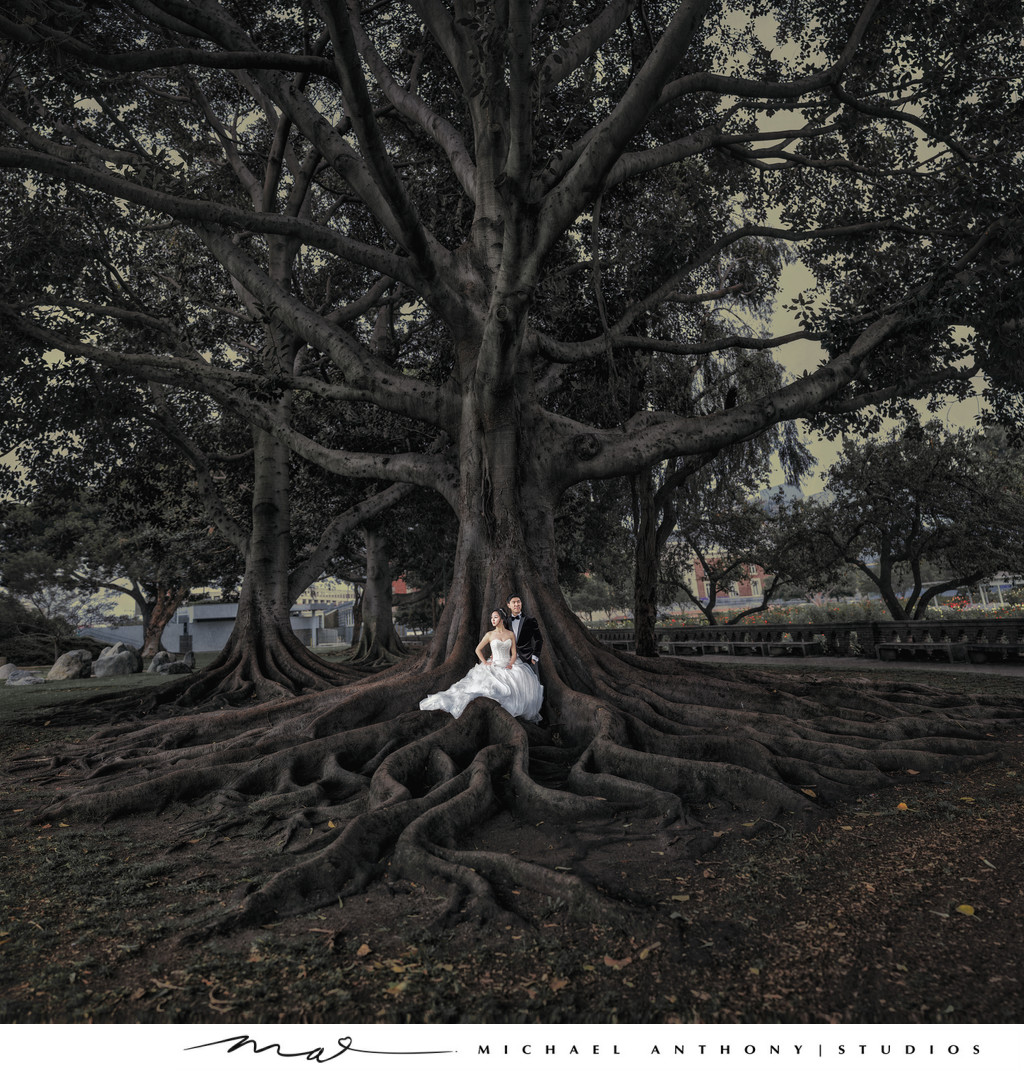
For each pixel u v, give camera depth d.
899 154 12.42
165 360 11.05
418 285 8.98
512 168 6.44
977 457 19.81
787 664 16.19
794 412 9.91
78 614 47.31
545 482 9.65
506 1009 2.67
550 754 6.84
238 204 11.43
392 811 4.80
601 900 3.52
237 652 13.37
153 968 3.10
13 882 4.28
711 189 13.11
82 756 7.92
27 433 13.51
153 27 11.66
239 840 5.15
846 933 3.19
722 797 5.62
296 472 18.06
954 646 14.85
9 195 12.04
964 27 9.89
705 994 2.73
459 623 8.80
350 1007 2.72
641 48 11.70
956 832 4.57
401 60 13.40
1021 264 9.71
